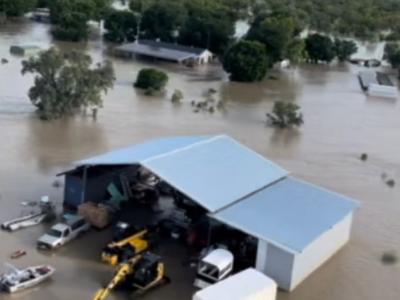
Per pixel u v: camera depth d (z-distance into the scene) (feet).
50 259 75.82
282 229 77.30
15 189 94.17
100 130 128.26
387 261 85.10
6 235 80.33
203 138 97.55
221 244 80.33
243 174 88.99
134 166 93.25
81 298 68.74
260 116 156.25
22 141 115.96
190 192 80.33
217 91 180.45
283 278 74.64
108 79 141.59
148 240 80.69
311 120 158.20
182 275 75.72
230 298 63.87
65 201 89.45
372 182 116.98
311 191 89.66
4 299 67.15
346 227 87.20
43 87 132.77
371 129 156.25
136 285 70.74
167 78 172.86
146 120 140.46
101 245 80.48
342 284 77.92
